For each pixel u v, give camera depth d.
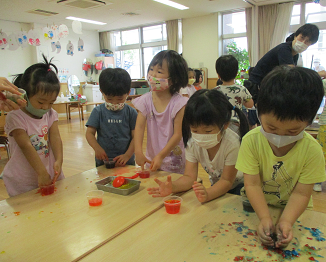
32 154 1.21
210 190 1.06
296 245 0.74
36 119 1.33
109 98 1.59
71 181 1.30
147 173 1.34
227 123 1.07
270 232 0.76
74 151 4.29
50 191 1.15
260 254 0.71
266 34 7.50
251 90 2.59
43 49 8.94
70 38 9.84
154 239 0.78
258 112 0.74
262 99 0.71
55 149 1.45
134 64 10.77
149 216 0.93
